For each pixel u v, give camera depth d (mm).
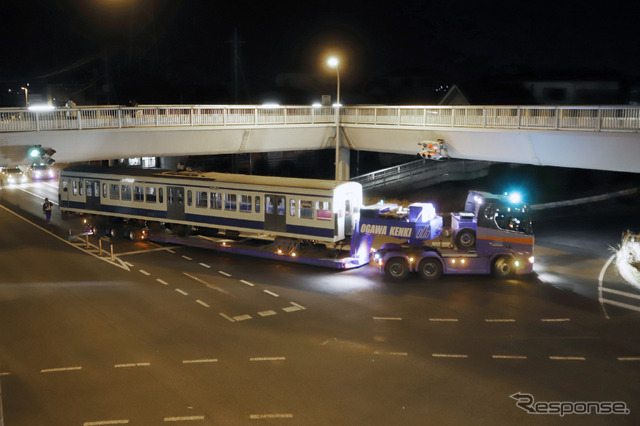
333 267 23812
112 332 16797
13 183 50094
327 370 14234
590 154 26375
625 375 14023
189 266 24312
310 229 24688
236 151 35000
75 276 22766
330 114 37531
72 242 28938
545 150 27906
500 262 22078
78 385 13438
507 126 28391
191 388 13258
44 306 19109
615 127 24672
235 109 35281
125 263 24797
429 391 13133
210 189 27328
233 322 17641
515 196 22078
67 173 32500
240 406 12406
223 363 14641
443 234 22359
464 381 13648
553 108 26672
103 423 11719
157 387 13320
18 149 26781
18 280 22188
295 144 37031
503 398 12820
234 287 21281
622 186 43906
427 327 17219
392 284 21656
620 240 29062
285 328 17141
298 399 12719
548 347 15734
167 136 31734
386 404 12500
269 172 54531
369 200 41125
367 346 15766
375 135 35594
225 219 27062
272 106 34344
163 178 28688
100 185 31062
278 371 14164
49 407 12398
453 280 22156
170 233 29016
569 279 22328
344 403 12539
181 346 15750
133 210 29922
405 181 45344
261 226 26062
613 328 17156
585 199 40094
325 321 17719
